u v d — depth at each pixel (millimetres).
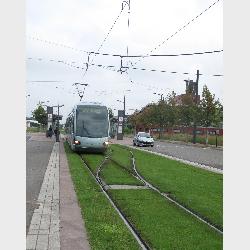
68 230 8859
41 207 11211
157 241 8227
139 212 10836
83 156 29531
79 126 31281
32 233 8562
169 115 73688
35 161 24891
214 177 18969
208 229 9258
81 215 10297
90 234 8531
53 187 14719
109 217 10094
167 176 19016
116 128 72625
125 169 21688
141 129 97562
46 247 7641
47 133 66312
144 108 92688
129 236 8492
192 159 31094
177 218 10250
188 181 17375
